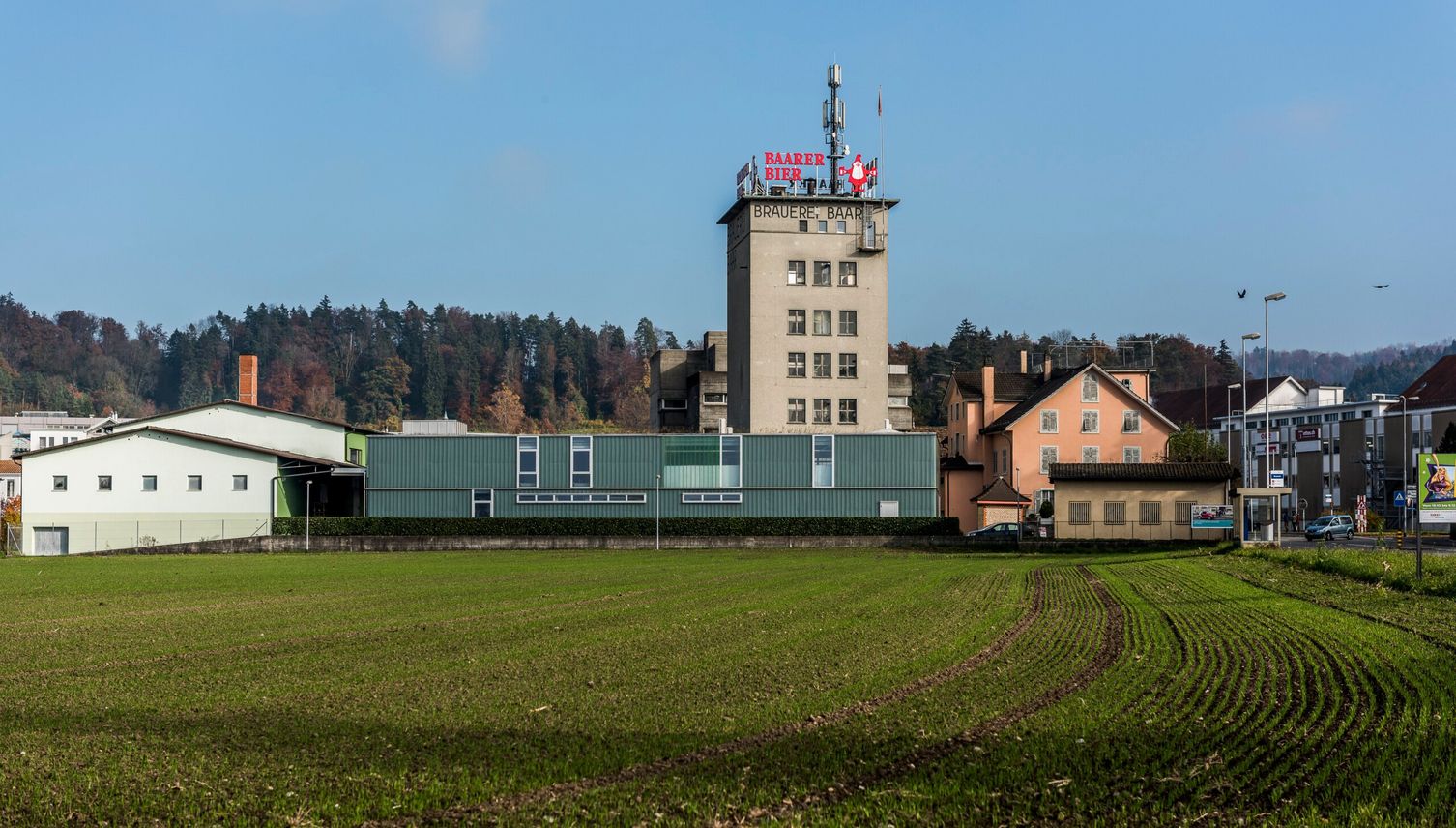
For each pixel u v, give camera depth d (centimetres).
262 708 2009
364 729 1828
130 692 2191
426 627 3195
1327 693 2089
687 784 1514
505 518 7938
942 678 2264
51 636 3075
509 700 2056
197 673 2405
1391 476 11369
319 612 3625
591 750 1684
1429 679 2203
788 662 2481
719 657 2562
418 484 8188
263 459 8275
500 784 1516
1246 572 5056
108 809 1427
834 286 10169
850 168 10269
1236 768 1587
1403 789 1484
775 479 8212
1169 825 1358
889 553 7031
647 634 2997
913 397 17962
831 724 1850
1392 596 3828
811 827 1348
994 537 7650
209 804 1443
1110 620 3216
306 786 1512
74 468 8162
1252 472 13475
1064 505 7506
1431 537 8725
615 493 8188
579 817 1382
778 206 10156
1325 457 12488
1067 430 9550
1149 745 1711
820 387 10088
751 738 1759
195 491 8225
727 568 5700
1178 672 2317
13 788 1513
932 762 1617
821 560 6338
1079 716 1897
